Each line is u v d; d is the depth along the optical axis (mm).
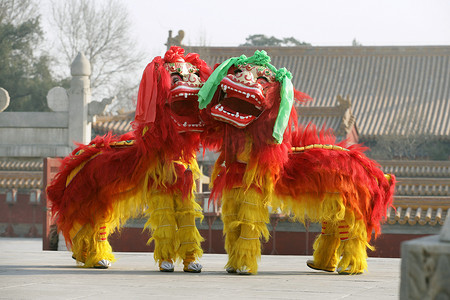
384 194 7871
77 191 7766
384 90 51250
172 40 49656
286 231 19234
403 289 3100
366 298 5141
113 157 7602
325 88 51625
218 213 19609
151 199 7438
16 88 57781
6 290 5512
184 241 7457
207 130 7516
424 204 18859
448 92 50750
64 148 22172
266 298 5090
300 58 53750
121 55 64125
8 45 58562
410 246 3082
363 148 7805
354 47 53750
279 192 7469
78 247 7938
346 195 7484
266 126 7137
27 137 22500
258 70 7207
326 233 8016
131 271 7551
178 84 7238
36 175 30828
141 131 7410
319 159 7426
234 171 7281
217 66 7316
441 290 3006
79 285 5906
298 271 8102
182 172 7441
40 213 30750
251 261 7184
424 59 53156
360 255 7602
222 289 5699
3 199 30781
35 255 11258
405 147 46250
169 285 5957
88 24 62938
